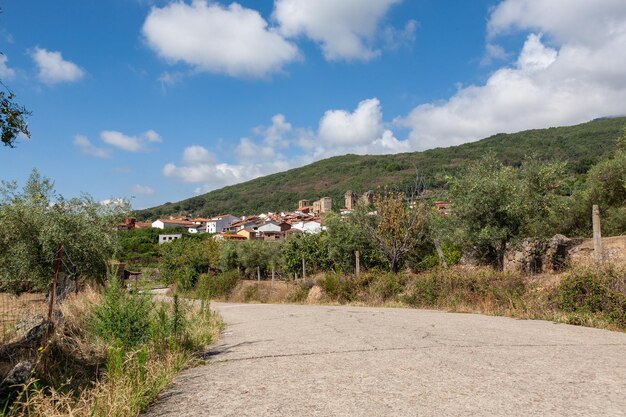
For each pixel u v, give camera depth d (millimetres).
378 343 6559
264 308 18062
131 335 6262
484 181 17828
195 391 4152
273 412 3336
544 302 10805
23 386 3422
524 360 5055
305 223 110562
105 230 14406
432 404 3396
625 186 21031
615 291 9070
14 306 7996
